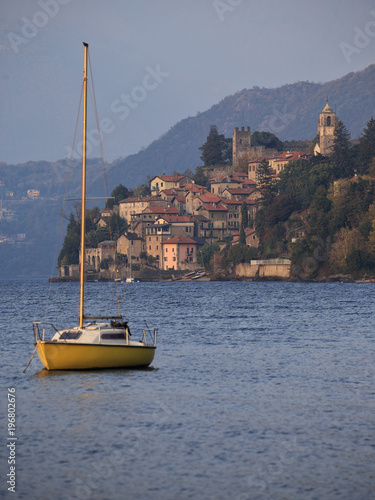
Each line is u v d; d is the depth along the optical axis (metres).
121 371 107.25
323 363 115.44
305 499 58.44
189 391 93.81
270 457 67.38
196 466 65.25
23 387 96.19
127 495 59.31
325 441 71.75
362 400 88.19
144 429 76.06
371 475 63.06
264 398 89.56
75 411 83.50
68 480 62.22
